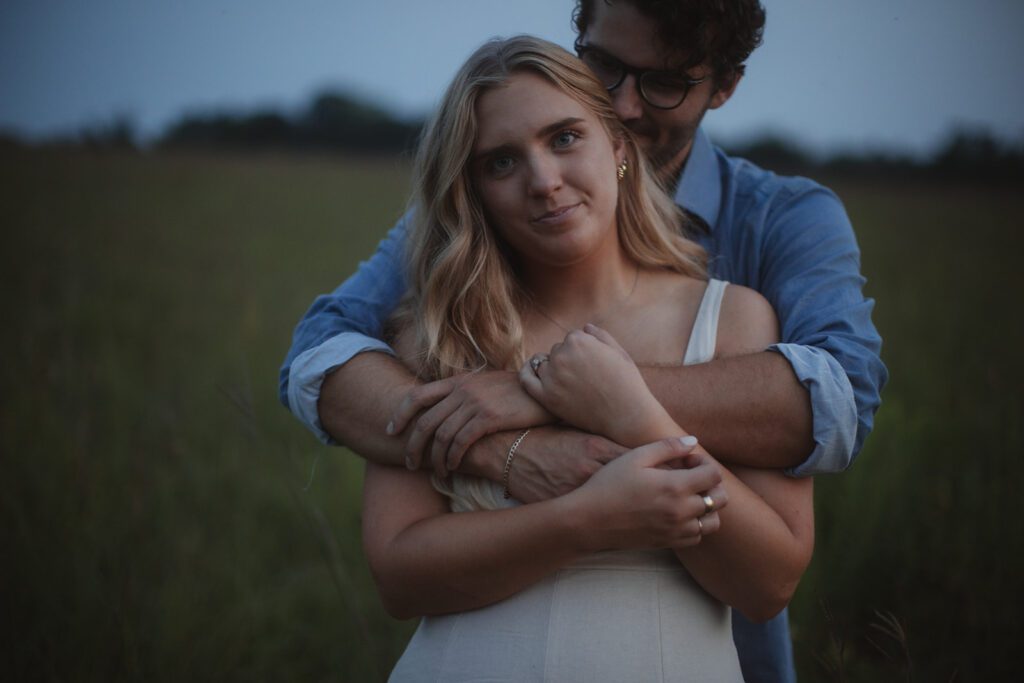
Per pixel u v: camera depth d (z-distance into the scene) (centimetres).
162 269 1030
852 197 2456
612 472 151
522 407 166
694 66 210
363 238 1359
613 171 171
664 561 166
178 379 557
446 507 179
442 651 166
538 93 164
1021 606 266
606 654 157
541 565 156
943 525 311
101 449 408
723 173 236
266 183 2303
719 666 164
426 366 185
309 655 307
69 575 299
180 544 341
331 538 281
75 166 2409
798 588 293
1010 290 991
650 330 180
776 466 167
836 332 183
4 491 341
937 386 479
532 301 188
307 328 209
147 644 276
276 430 463
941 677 255
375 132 4078
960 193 2677
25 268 932
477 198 178
